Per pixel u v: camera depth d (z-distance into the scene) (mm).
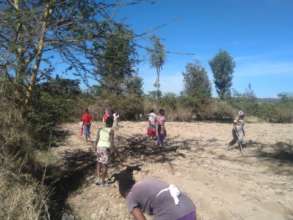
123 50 8656
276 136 17047
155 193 3303
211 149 13047
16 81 6867
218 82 62562
